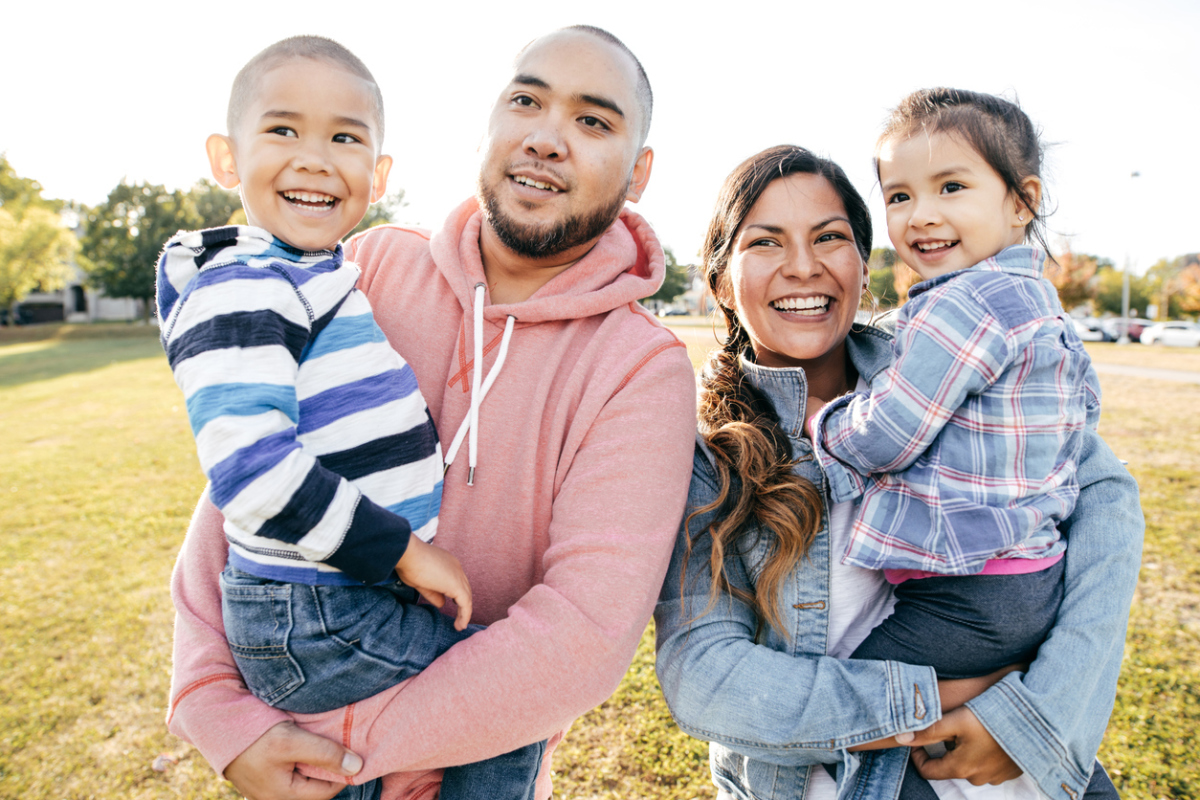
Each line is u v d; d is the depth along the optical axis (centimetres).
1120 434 887
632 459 135
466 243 164
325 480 110
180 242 127
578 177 148
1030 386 138
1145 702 330
